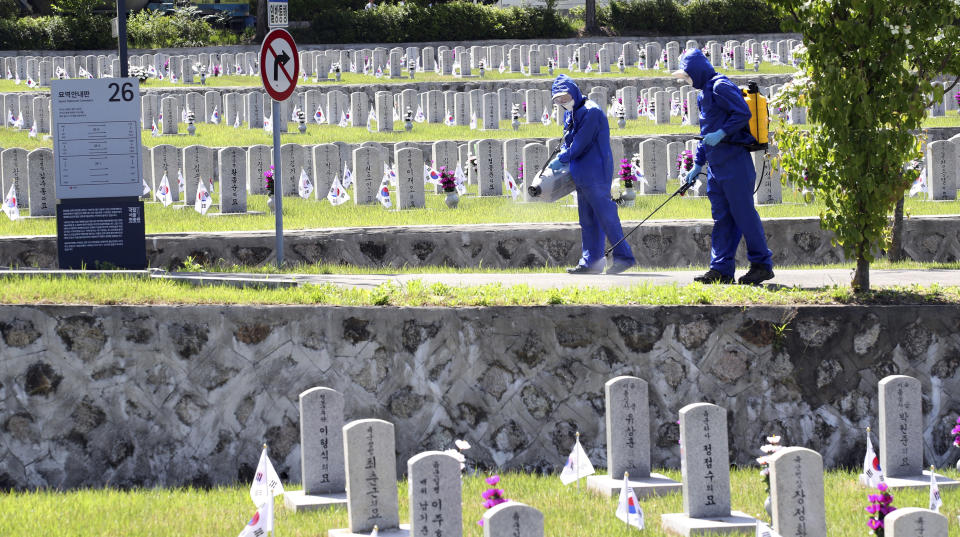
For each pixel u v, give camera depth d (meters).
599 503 27.03
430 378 31.86
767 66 141.38
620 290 34.09
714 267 37.81
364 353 31.70
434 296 33.12
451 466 22.56
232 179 62.97
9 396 30.25
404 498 27.50
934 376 33.00
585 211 43.38
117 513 25.84
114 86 38.53
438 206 66.75
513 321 32.06
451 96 106.94
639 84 125.88
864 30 32.53
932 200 68.38
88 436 30.58
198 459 31.00
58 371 30.47
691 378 32.34
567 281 39.50
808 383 32.56
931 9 32.88
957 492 27.62
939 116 104.12
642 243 56.00
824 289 35.41
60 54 144.62
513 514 20.20
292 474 31.27
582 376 32.19
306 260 52.44
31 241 50.38
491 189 72.94
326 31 156.00
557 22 161.38
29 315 30.34
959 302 33.50
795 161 35.09
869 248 34.47
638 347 32.31
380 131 100.31
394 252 53.53
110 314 30.75
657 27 165.12
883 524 21.98
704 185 72.50
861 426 32.66
